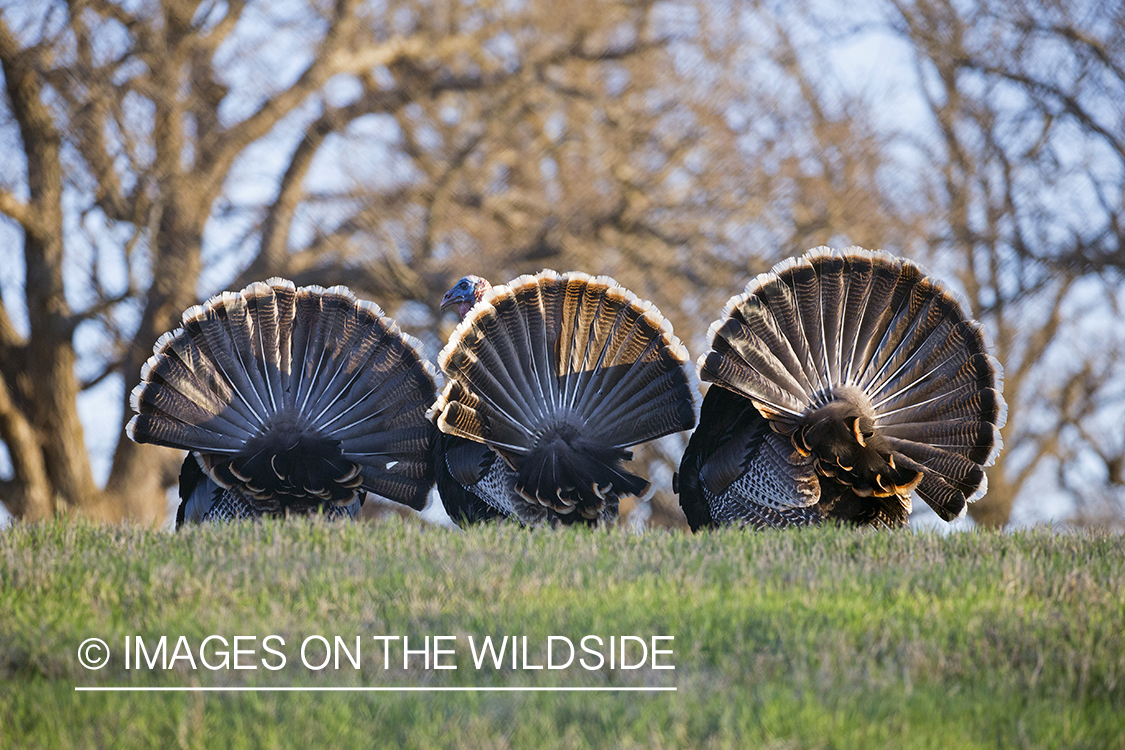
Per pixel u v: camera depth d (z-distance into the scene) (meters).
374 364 25.84
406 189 63.41
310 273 62.47
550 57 66.56
